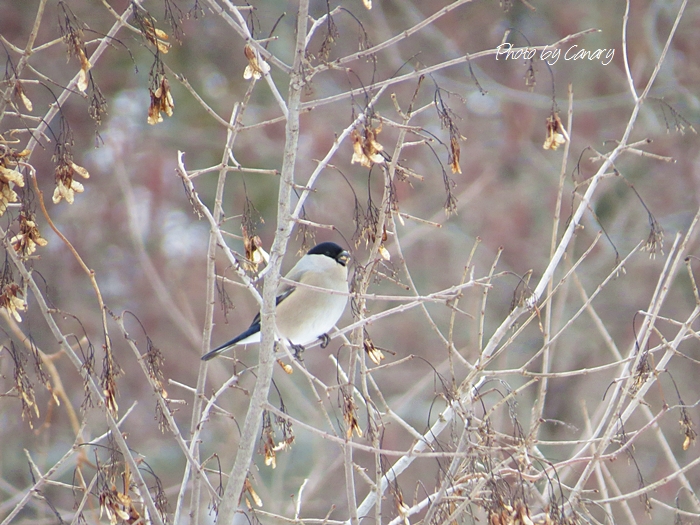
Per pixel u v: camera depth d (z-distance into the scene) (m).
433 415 15.46
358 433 5.41
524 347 16.08
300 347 8.20
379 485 5.45
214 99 18.55
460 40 19.17
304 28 5.29
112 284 16.59
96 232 16.86
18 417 13.82
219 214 5.87
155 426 15.33
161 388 5.66
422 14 19.41
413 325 16.48
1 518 8.99
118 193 17.00
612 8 18.83
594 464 5.63
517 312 6.15
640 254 16.86
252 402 5.59
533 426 5.98
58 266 16.48
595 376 15.63
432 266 17.25
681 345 15.66
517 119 18.30
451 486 5.54
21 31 17.08
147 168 17.34
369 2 5.20
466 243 17.39
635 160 17.94
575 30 18.70
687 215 17.33
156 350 5.59
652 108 18.16
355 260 5.54
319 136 17.72
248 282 5.55
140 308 16.08
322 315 8.09
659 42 18.81
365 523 10.97
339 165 17.62
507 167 18.36
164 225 17.36
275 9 18.69
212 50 18.69
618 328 16.16
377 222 5.64
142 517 5.64
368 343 5.91
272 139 18.28
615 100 17.92
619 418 5.73
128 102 18.47
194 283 16.44
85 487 5.50
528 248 17.44
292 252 16.44
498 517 5.02
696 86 18.39
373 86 5.21
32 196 5.49
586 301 6.58
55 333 5.44
